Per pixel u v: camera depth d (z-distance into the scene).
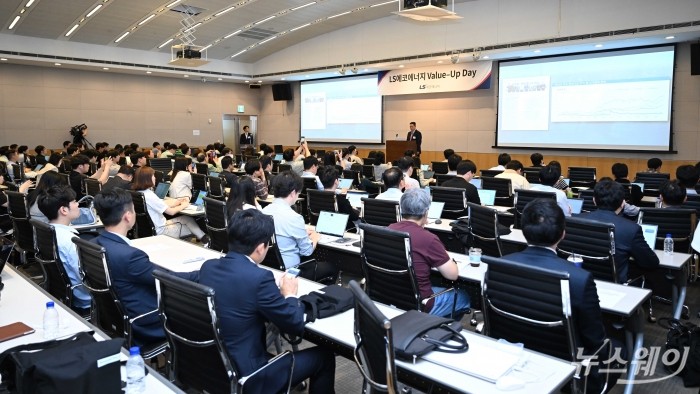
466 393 1.65
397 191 4.79
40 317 2.31
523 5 10.78
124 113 15.82
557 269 2.16
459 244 4.45
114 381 1.46
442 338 1.94
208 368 2.07
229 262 2.12
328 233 4.18
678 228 3.98
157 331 2.63
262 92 18.80
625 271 3.28
